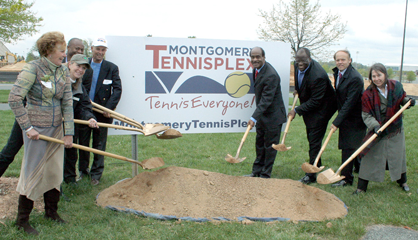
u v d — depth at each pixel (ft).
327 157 21.43
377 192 15.11
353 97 15.31
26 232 10.32
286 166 19.83
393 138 14.58
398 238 10.76
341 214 12.42
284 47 17.69
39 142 10.16
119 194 13.32
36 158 10.17
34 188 10.21
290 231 10.94
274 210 12.39
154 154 21.66
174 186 13.32
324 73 15.70
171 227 11.19
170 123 16.79
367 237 10.80
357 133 16.01
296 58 15.43
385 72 14.26
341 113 15.34
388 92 14.35
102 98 15.14
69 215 12.05
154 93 16.33
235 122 17.66
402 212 12.68
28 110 10.07
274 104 15.98
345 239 10.59
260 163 17.44
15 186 14.03
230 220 11.73
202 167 19.07
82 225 11.12
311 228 11.14
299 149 23.68
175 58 16.35
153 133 13.96
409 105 14.33
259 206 12.62
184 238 10.39
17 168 17.13
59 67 10.39
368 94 14.60
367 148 14.33
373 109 14.57
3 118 32.91
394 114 14.46
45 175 10.66
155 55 16.08
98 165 15.83
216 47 16.81
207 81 16.94
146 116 16.43
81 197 13.79
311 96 16.08
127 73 15.92
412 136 25.80
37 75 9.90
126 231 10.73
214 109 17.26
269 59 17.62
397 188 15.76
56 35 9.87
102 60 15.10
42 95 10.07
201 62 16.74
